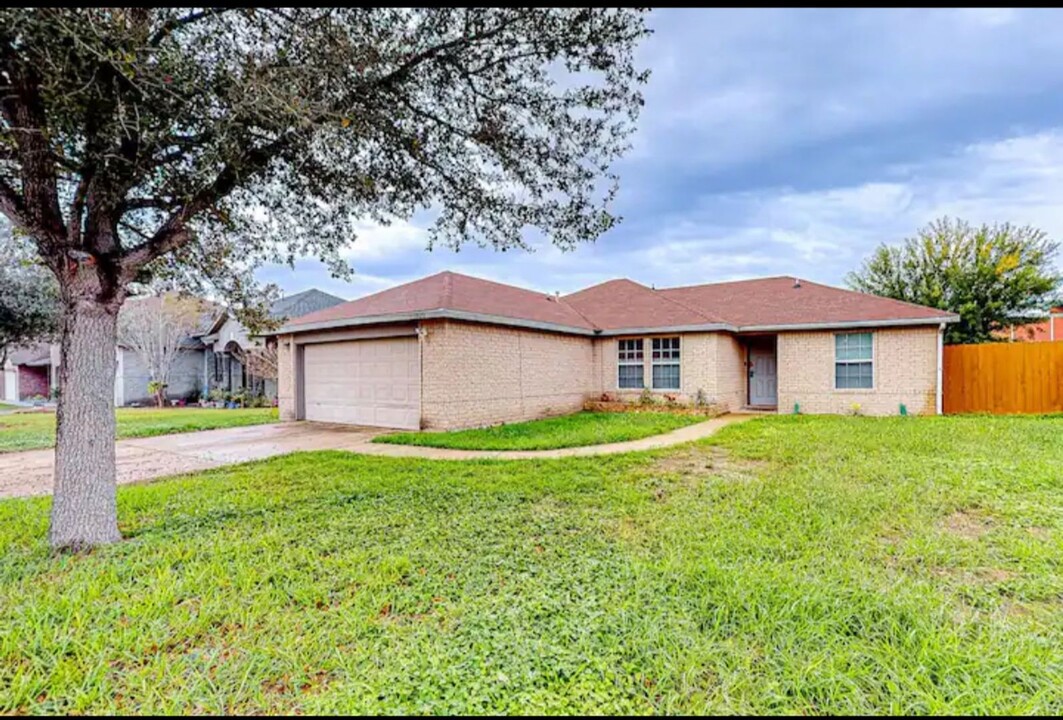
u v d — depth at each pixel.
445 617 3.09
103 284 4.54
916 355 13.44
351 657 2.67
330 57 4.10
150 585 3.49
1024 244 19.39
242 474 7.24
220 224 5.40
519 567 3.81
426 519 5.01
